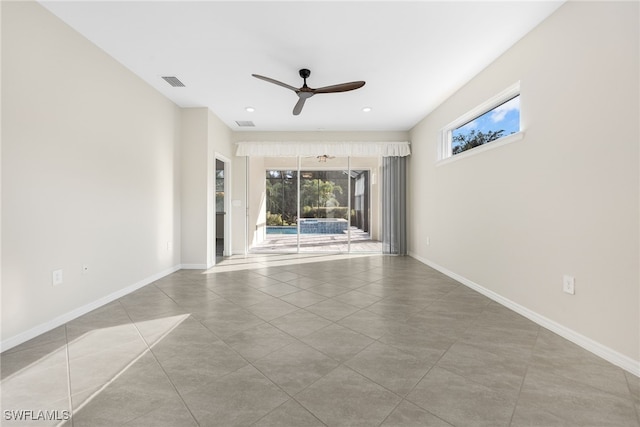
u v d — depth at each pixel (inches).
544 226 97.0
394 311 111.5
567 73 87.6
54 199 96.0
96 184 114.3
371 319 103.7
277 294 133.3
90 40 109.9
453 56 121.2
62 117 98.6
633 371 69.6
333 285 148.5
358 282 154.3
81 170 107.0
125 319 103.6
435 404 58.5
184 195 184.7
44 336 89.7
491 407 57.6
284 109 186.5
